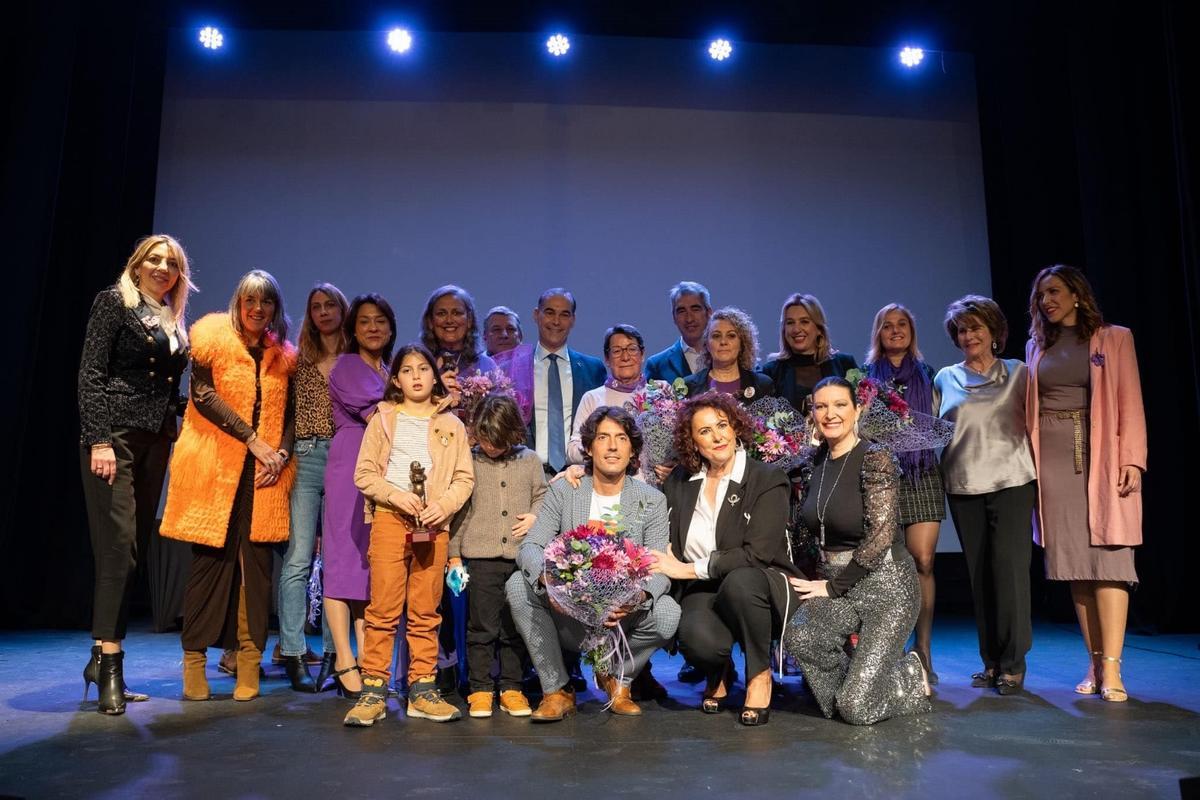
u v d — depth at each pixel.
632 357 3.82
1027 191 5.91
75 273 5.56
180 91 6.05
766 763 2.29
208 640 3.16
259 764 2.29
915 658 2.91
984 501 3.39
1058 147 5.85
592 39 6.20
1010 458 3.31
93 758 2.34
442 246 6.02
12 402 5.05
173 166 6.00
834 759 2.33
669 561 2.93
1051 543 3.25
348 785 2.10
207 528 3.10
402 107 6.11
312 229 6.00
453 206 6.06
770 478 2.99
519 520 3.06
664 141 6.17
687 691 3.36
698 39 6.13
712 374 3.78
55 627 5.34
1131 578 3.09
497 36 6.17
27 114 5.18
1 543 4.99
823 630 2.83
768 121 6.22
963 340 3.48
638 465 3.12
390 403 3.06
